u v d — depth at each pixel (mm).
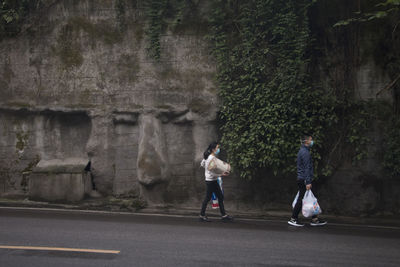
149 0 9305
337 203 8695
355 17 8703
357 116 8547
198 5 9273
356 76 8695
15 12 9469
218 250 5484
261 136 8586
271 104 8539
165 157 9219
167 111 9227
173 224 7344
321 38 8914
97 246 5555
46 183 9031
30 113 9586
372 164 8539
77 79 9461
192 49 9273
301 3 8531
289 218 8500
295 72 8375
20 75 9578
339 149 8688
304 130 8461
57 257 5004
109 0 9414
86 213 8266
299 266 4859
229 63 8969
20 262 4785
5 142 9648
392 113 8500
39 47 9531
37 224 6914
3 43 9586
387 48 8609
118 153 9367
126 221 7496
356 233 6934
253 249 5586
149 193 9109
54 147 9672
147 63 9359
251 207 9055
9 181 9562
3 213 7918
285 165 8484
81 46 9477
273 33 8586
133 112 9289
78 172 9039
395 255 5473
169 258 5055
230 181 9188
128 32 9391
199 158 9133
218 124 9320
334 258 5242
